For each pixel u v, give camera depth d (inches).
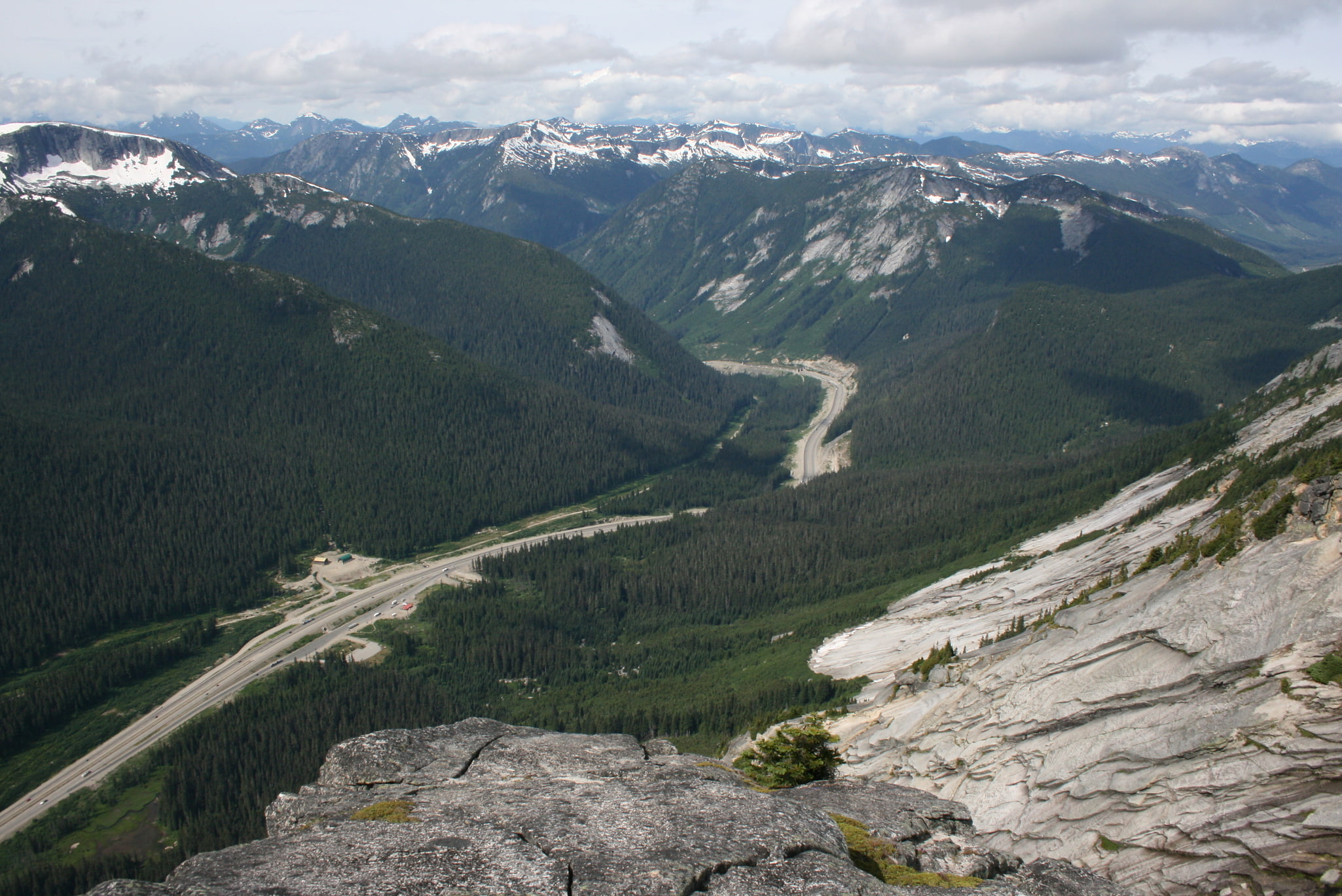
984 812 2250.2
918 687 3447.3
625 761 1834.4
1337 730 1702.8
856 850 1523.1
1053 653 2743.6
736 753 3656.5
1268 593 2175.2
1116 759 2055.9
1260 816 1644.9
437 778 1785.2
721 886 1262.3
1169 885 1668.3
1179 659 2241.6
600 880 1251.2
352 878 1264.8
